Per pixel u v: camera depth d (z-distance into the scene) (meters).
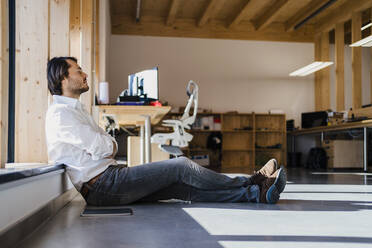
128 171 2.28
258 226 1.73
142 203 2.44
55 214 2.04
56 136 2.14
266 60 9.91
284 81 9.94
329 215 2.04
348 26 9.58
